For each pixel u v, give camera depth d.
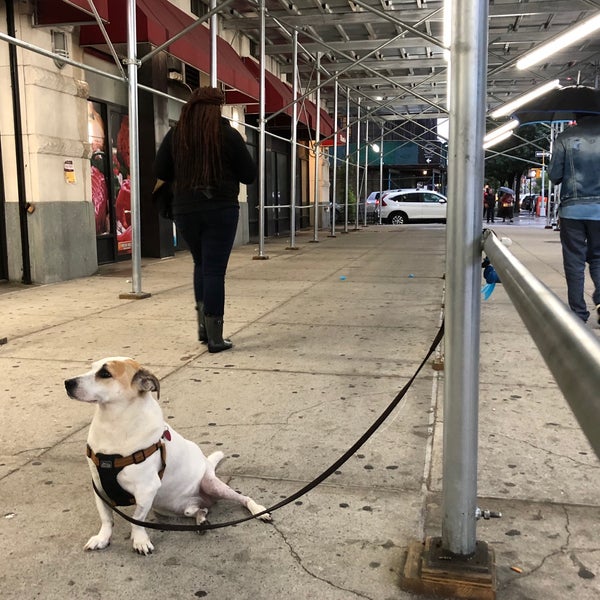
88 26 9.10
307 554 2.42
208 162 4.84
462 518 2.18
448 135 2.10
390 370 4.68
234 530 2.58
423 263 11.48
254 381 4.44
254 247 14.84
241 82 12.33
